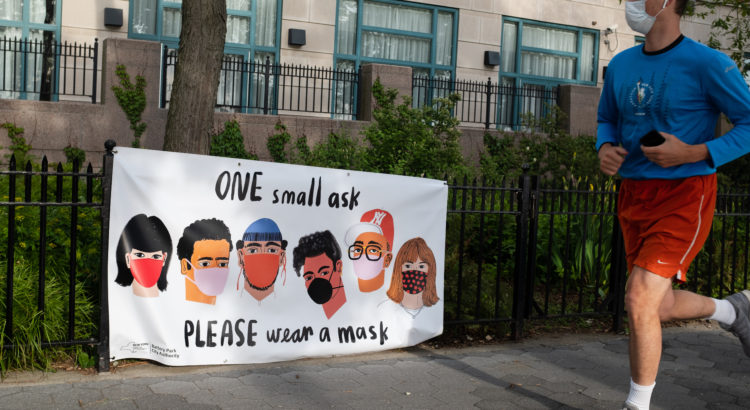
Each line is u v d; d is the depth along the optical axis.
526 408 3.47
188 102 5.59
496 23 15.61
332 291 4.20
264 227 4.01
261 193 4.00
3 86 11.35
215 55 5.67
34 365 3.73
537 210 4.90
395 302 4.40
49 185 5.75
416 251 4.47
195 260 3.85
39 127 10.42
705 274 6.41
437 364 4.21
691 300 3.15
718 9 17.25
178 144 5.57
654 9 2.86
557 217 6.64
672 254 2.88
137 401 3.34
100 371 3.72
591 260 6.09
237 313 3.95
